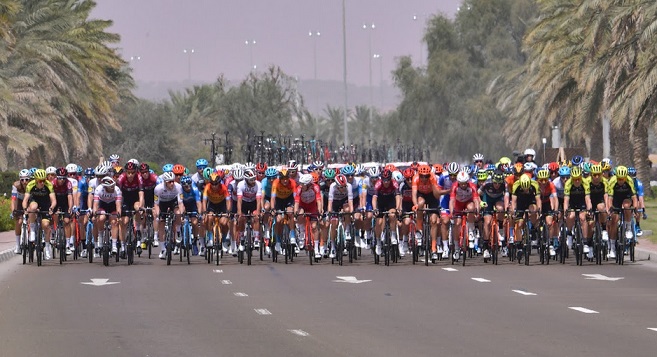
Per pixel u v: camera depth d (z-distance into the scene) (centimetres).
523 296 4119
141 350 2853
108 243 5584
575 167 5531
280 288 4441
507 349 2848
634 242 5675
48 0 11625
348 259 6038
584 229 5562
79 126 12338
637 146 12044
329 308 3756
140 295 4175
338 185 5672
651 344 2931
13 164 13538
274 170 5819
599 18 9012
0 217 8725
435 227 5578
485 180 5600
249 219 5694
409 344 2938
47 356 2764
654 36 8325
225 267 5512
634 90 8500
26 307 3794
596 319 3447
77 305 3850
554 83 10875
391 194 5666
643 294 4184
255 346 2912
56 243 5675
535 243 5775
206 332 3175
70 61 11462
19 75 11219
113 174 6431
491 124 19500
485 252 5684
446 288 4428
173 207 5819
